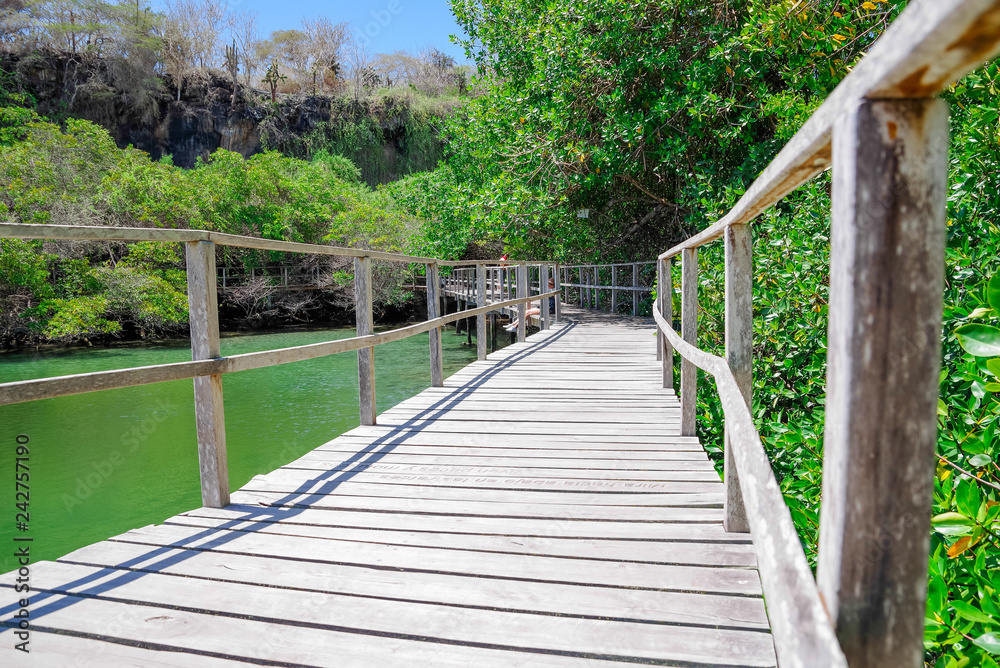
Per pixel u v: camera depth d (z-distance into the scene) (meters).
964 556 1.82
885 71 0.46
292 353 2.96
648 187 13.45
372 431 3.97
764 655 1.57
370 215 25.88
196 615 1.79
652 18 10.26
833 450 0.58
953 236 2.85
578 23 10.88
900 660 0.56
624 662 1.56
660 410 4.54
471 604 1.84
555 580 1.98
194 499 5.37
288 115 42.69
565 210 12.52
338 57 50.81
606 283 17.39
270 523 2.48
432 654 1.60
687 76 9.60
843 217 0.55
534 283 19.80
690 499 2.69
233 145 40.84
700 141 10.21
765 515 0.78
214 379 2.59
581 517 2.51
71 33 36.78
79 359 15.42
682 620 1.73
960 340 1.36
